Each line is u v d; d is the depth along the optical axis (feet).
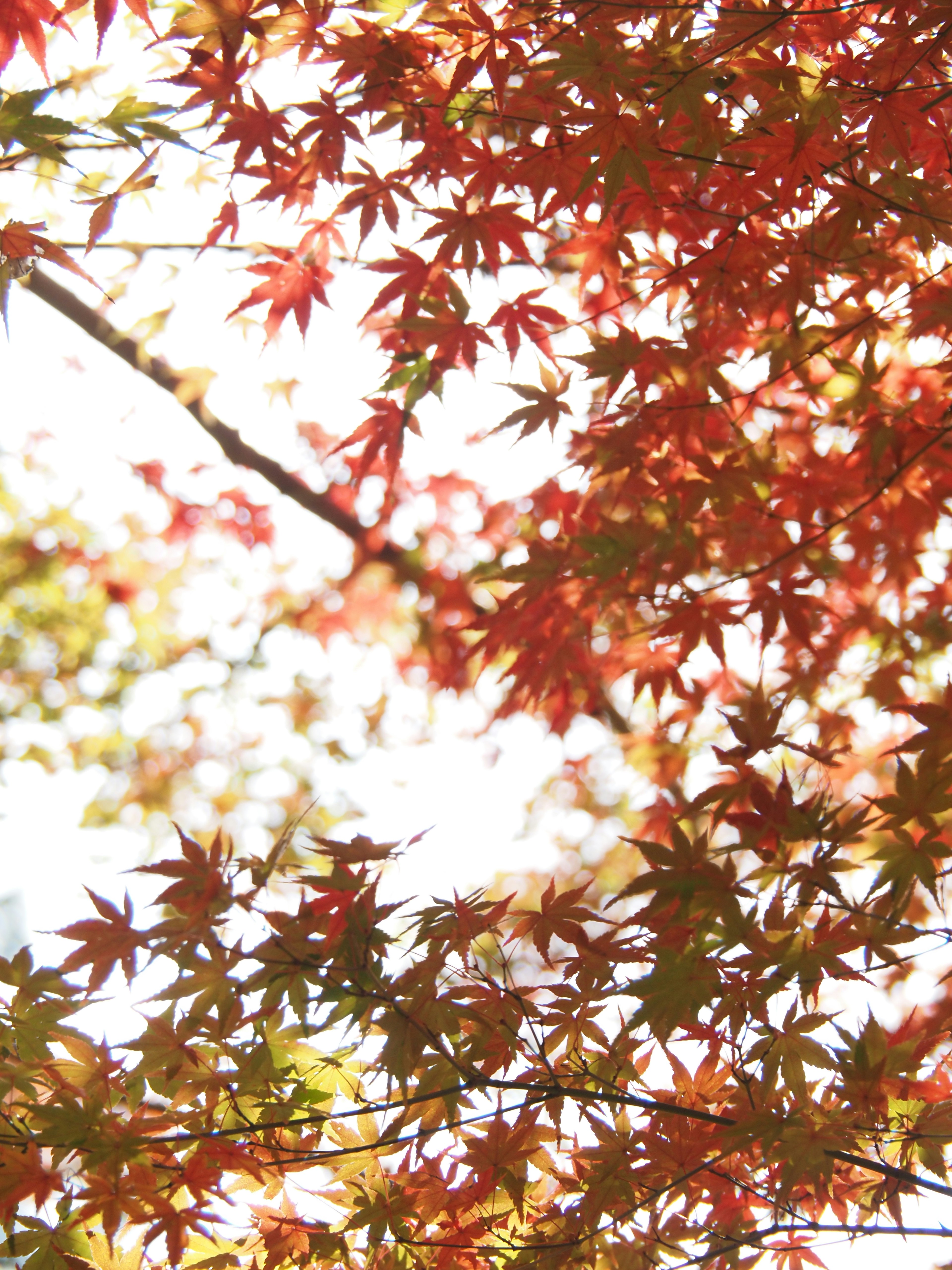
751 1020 6.89
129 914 6.78
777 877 6.80
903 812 6.77
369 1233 6.97
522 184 7.32
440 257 7.41
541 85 7.10
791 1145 6.86
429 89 7.25
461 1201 6.97
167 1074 6.86
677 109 7.03
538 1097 6.93
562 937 6.91
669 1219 7.04
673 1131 6.97
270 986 6.85
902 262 7.46
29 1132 6.88
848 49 7.03
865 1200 7.06
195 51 7.13
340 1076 7.03
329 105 7.21
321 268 7.53
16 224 7.14
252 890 6.77
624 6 7.06
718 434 7.85
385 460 7.87
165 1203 6.79
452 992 6.91
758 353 7.64
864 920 6.82
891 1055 6.90
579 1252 6.97
